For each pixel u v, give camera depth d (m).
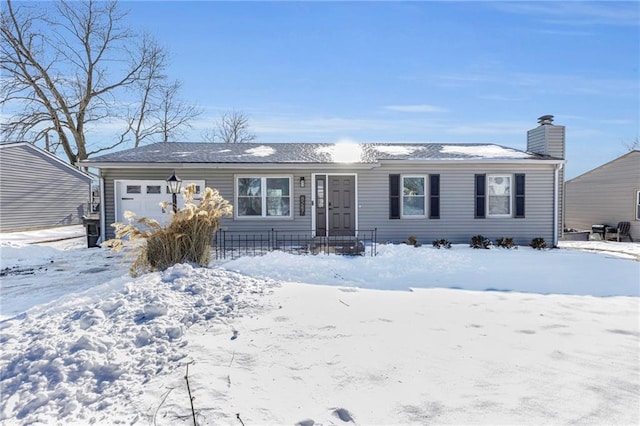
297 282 5.98
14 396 2.58
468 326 4.04
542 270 7.71
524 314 4.54
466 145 15.70
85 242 13.75
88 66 23.48
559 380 2.83
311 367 3.01
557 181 12.34
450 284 6.31
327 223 12.16
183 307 4.20
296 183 12.05
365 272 7.16
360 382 2.78
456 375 2.90
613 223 17.77
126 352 3.18
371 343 3.50
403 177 12.27
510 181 12.36
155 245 6.16
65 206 21.67
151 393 2.61
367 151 13.69
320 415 2.38
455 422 2.30
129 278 5.91
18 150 18.22
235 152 13.34
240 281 5.39
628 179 16.97
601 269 7.88
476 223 12.34
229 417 2.34
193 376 2.82
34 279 7.21
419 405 2.49
